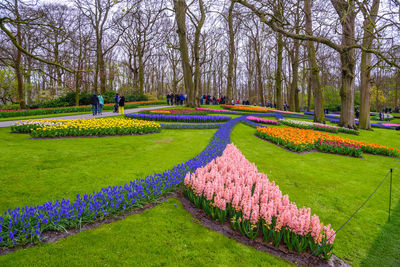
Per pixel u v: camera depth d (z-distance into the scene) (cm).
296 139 922
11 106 2592
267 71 3609
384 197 470
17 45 617
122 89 3891
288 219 278
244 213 303
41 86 3519
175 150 777
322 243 270
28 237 273
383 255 284
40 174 486
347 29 1466
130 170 545
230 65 3016
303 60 1798
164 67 5412
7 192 394
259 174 441
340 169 668
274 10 891
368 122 1761
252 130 1294
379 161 807
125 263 242
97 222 318
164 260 251
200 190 365
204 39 3116
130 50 3656
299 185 517
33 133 841
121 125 1022
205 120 1482
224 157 525
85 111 1997
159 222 326
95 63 2403
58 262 237
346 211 400
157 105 3088
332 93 4741
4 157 583
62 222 295
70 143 785
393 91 5038
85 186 438
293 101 3275
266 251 278
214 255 264
